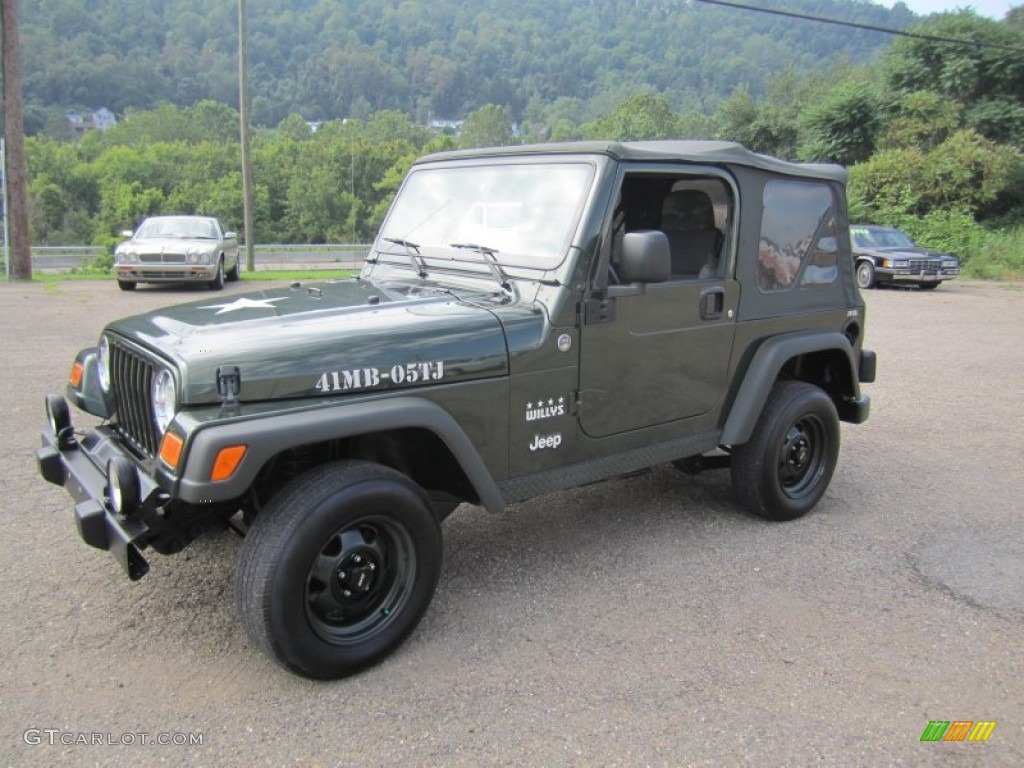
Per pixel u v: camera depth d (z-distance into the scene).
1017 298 17.17
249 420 2.69
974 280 22.38
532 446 3.47
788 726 2.78
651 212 3.99
